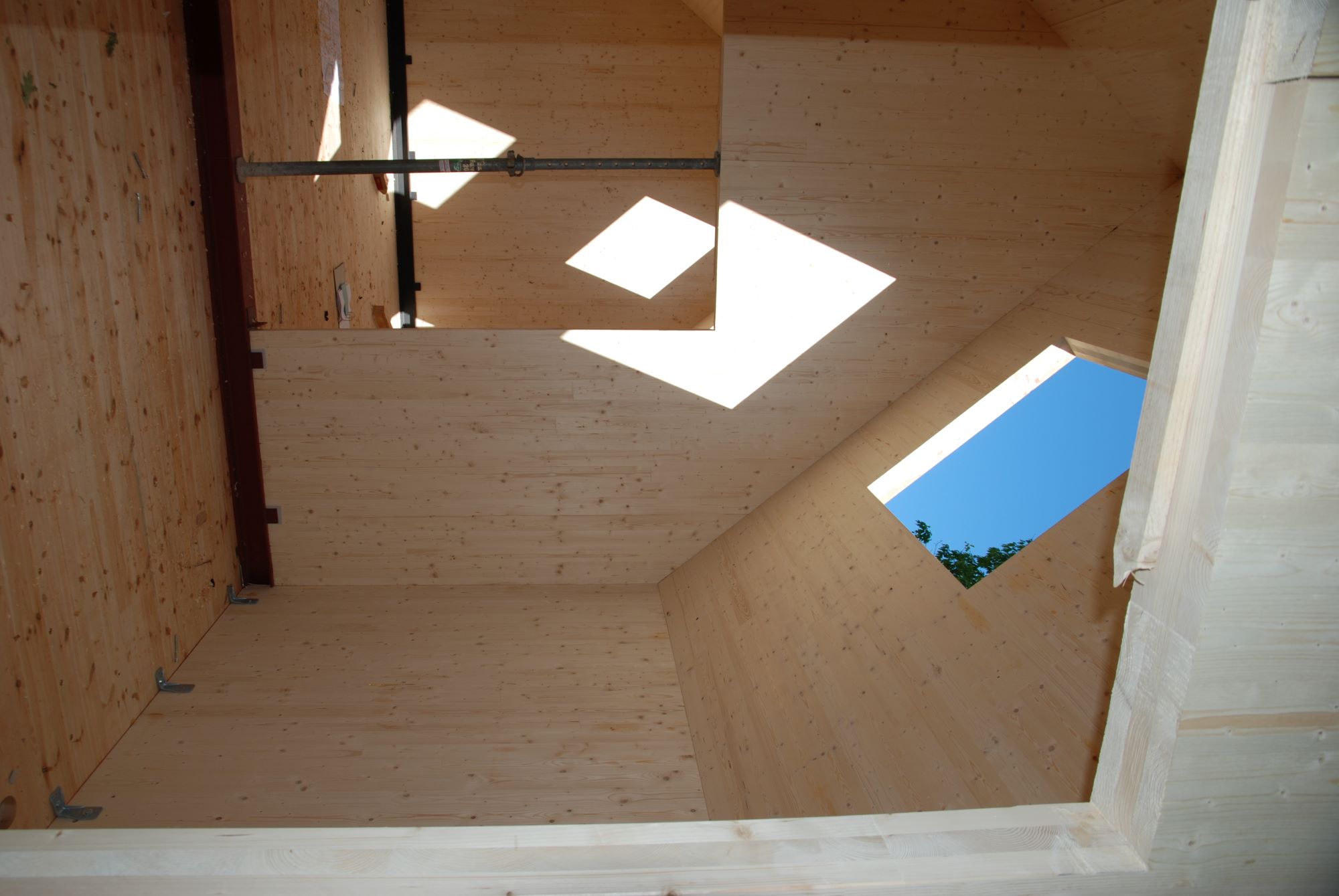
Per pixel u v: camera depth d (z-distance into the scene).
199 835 1.10
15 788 2.46
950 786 2.23
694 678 3.57
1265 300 0.92
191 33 3.50
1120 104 3.95
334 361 4.05
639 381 4.23
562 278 7.35
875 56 3.89
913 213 4.11
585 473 4.33
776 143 3.98
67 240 2.72
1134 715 1.17
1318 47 0.85
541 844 1.11
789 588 3.61
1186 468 1.05
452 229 7.20
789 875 1.08
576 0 6.76
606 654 3.84
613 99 6.98
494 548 4.40
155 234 3.32
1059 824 1.21
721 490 4.42
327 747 3.12
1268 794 1.12
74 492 2.79
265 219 4.19
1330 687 1.07
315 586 4.36
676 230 7.30
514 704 3.43
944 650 2.65
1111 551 2.46
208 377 3.86
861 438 4.25
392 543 4.34
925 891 1.09
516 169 3.77
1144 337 3.31
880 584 3.16
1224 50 0.94
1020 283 4.21
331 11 5.31
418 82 6.85
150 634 3.35
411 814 2.79
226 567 4.12
